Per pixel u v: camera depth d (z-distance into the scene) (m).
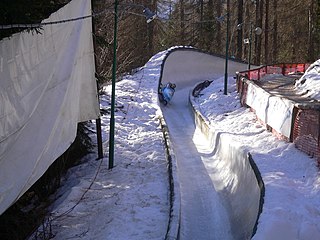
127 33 30.66
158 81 23.02
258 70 20.08
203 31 42.88
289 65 22.92
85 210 7.38
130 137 12.68
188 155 12.27
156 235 6.33
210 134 13.30
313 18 34.69
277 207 6.08
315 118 7.70
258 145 9.80
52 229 6.68
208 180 10.02
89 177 9.13
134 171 9.48
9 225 6.22
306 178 7.30
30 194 8.09
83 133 10.34
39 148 5.61
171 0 44.69
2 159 4.66
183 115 19.05
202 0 43.31
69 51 7.21
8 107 4.73
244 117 13.73
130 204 7.50
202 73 28.97
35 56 5.52
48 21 6.01
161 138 12.47
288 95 12.92
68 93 6.95
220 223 7.71
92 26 9.39
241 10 36.94
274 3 39.81
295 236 5.59
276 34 40.91
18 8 5.46
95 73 9.57
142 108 16.84
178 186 8.16
